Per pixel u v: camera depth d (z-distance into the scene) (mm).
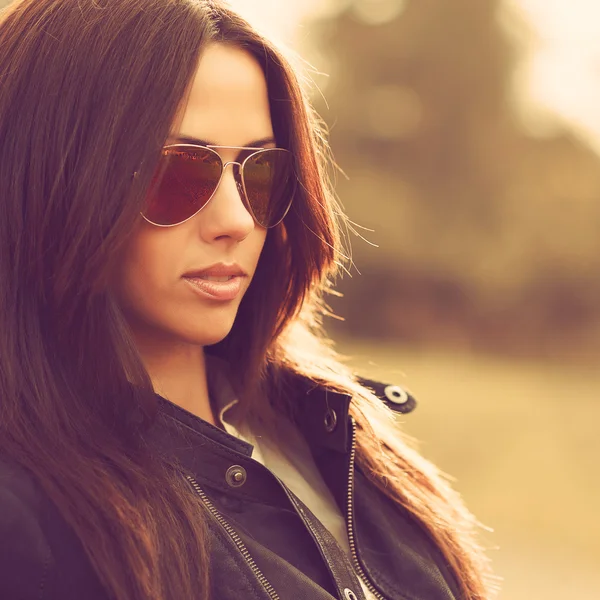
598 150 51688
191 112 2857
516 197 50219
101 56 2715
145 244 2871
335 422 3627
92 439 2734
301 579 2891
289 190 3299
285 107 3236
